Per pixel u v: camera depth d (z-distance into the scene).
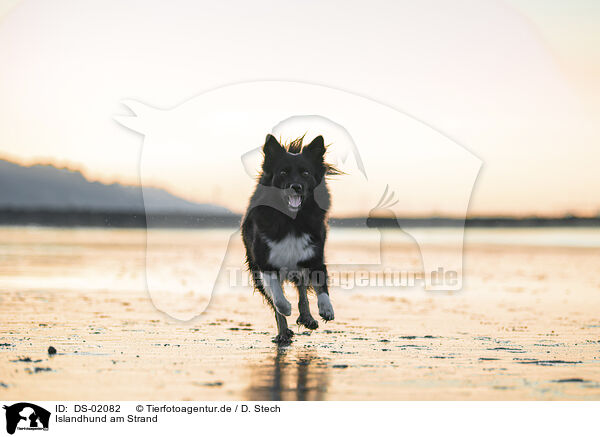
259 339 6.74
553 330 7.32
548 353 6.04
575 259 18.64
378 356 5.91
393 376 5.20
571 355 5.96
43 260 16.42
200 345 6.38
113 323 7.60
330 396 4.71
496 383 5.02
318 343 6.54
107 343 6.41
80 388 4.86
